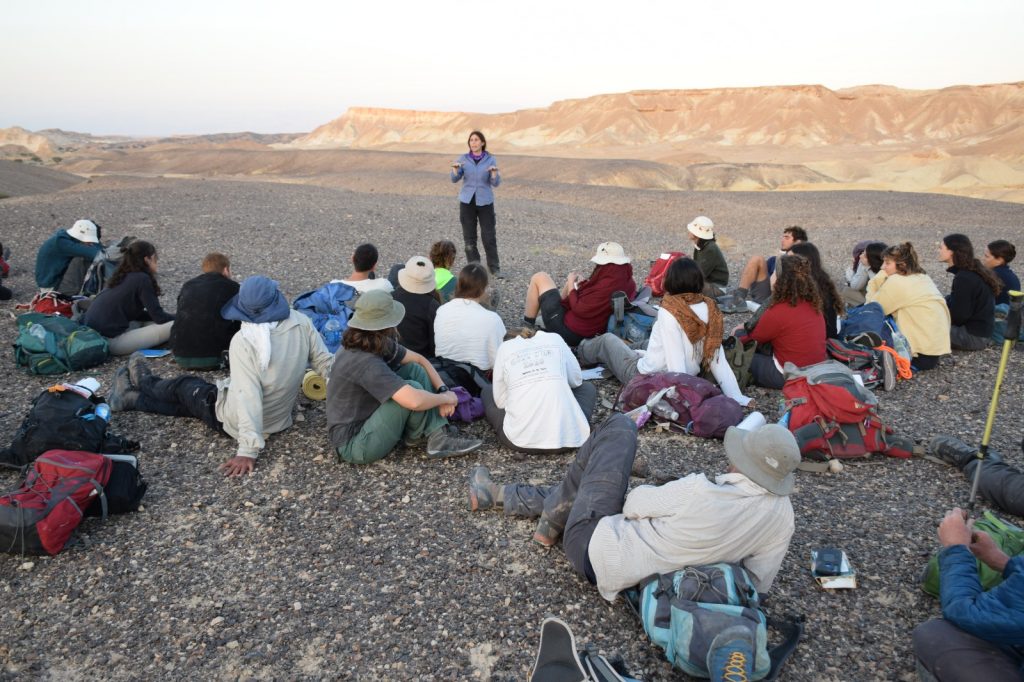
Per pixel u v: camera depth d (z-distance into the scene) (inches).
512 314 360.5
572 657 109.0
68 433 179.9
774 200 1103.0
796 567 158.6
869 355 250.4
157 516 176.2
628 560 132.9
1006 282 314.5
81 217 620.1
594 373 261.1
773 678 122.9
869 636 138.6
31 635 136.9
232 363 203.8
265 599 147.3
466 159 429.1
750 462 127.7
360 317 190.1
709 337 230.1
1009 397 252.5
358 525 173.6
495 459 207.3
